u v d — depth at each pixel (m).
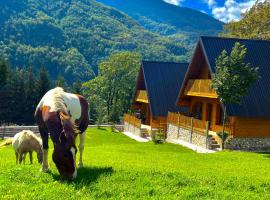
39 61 190.38
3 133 45.09
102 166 13.66
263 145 30.14
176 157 21.77
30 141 16.05
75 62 196.12
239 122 29.62
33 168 12.37
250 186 11.91
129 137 44.81
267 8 50.09
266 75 31.17
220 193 10.48
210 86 28.97
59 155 10.18
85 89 97.19
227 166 18.66
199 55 34.31
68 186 10.12
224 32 58.97
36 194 9.46
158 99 43.38
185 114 42.28
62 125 10.26
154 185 10.90
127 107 78.19
